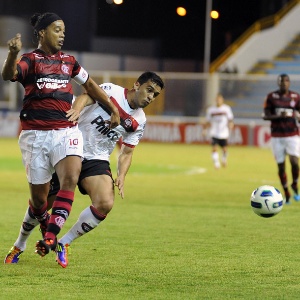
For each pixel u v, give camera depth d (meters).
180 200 42.25
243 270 22.08
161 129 106.62
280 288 19.70
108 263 23.02
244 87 105.50
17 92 112.44
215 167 66.75
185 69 121.06
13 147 89.75
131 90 22.86
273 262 23.41
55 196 23.27
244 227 31.61
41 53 21.06
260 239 28.25
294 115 41.25
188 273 21.55
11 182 51.41
